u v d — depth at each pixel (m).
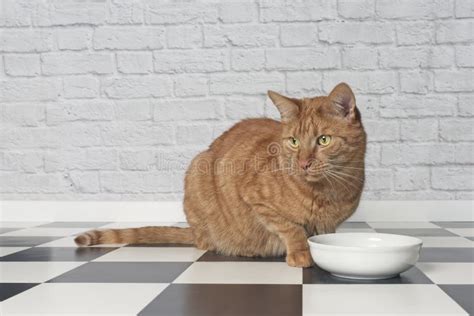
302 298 1.34
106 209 3.10
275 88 3.03
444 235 2.46
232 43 3.05
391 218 2.99
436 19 2.98
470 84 2.97
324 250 1.56
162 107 3.08
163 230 2.29
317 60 3.01
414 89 2.98
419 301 1.30
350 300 1.31
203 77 3.06
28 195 3.12
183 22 3.07
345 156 1.80
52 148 3.11
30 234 2.60
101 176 3.10
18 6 3.13
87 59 3.10
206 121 3.07
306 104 1.84
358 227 2.75
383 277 1.55
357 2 2.99
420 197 2.99
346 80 3.00
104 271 1.69
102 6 3.10
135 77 3.09
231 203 1.99
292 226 1.85
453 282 1.50
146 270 1.71
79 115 3.10
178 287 1.46
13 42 3.13
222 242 2.05
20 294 1.39
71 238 2.46
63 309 1.25
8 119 3.12
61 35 3.12
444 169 2.98
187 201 2.18
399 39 2.98
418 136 2.98
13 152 3.12
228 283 1.51
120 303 1.30
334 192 1.81
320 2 3.00
